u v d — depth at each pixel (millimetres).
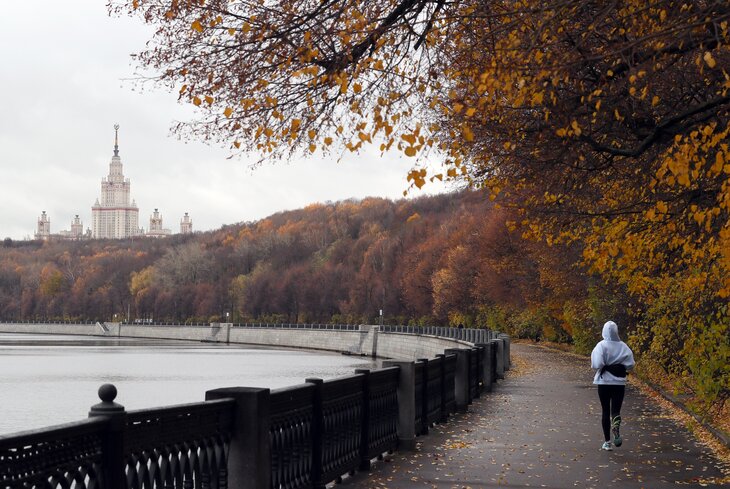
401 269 132250
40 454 4949
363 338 109938
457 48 9641
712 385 13883
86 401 52438
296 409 9094
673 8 8281
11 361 91500
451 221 122000
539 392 24609
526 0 8703
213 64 10008
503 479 10906
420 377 15156
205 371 74812
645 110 11031
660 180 9164
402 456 12750
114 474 5656
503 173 12641
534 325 69188
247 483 7582
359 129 8922
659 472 11508
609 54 7801
